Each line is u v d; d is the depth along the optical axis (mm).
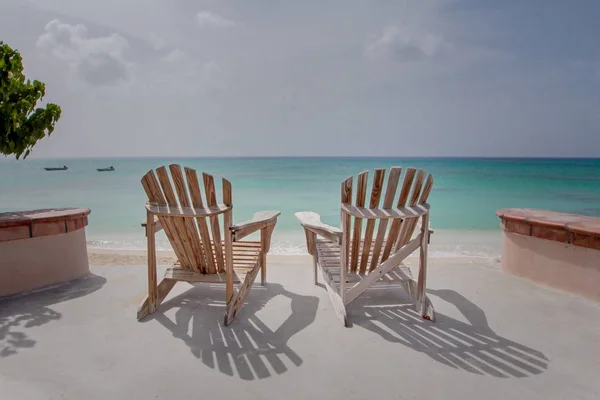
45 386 2039
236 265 3436
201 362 2307
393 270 3367
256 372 2193
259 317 3027
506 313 3105
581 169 44375
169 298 3451
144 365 2266
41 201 15828
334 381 2104
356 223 2986
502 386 2064
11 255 3447
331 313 3117
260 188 22891
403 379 2129
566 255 3549
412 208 2852
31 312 3080
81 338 2623
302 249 6523
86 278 4023
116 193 18891
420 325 2873
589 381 2113
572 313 3096
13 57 3807
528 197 18531
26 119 3988
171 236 3086
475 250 6422
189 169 2705
